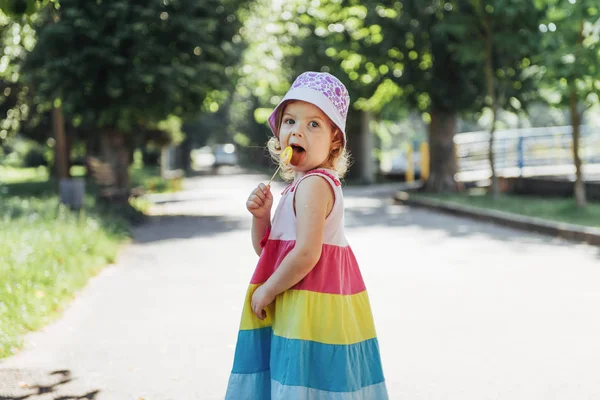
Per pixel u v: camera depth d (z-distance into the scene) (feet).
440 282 26.94
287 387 8.83
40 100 53.98
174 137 86.58
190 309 22.72
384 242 39.24
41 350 17.92
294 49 79.92
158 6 52.44
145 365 16.74
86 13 51.11
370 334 9.70
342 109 9.47
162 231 46.68
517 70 71.00
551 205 53.93
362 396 9.31
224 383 15.47
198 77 53.83
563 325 20.24
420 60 73.67
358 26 74.59
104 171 56.08
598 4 41.91
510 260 32.01
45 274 24.17
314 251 8.98
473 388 15.12
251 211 9.89
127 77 50.78
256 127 215.31
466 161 88.43
